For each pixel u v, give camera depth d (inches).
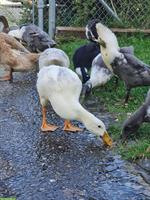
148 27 157.4
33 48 136.4
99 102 107.6
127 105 104.3
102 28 105.0
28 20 164.6
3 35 123.7
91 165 80.3
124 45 143.9
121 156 83.0
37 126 95.3
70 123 95.1
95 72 107.3
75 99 87.9
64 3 157.5
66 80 87.7
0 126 95.1
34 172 78.0
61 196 71.2
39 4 148.1
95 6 156.8
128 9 157.6
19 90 115.5
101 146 86.5
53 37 152.4
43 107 93.3
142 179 76.1
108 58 104.3
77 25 157.6
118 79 114.0
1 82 121.3
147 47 142.2
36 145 87.2
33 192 72.2
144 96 107.8
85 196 71.3
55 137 90.3
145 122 89.5
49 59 108.5
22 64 120.1
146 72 101.3
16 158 82.5
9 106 105.5
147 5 157.2
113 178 76.4
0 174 77.4
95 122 85.6
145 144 84.8
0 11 188.5
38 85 91.2
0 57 120.3
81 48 116.6
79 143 87.9
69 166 79.9
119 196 71.4
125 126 87.0
